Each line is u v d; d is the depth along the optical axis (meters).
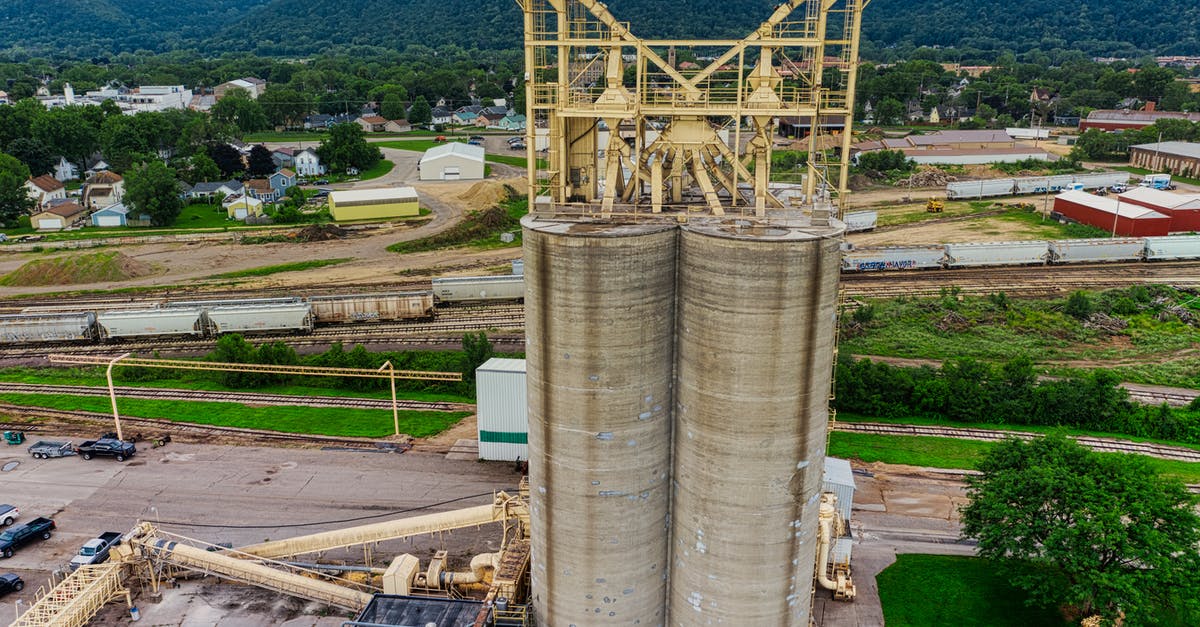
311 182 152.75
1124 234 102.44
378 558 41.56
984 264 94.50
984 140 169.88
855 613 37.00
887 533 43.78
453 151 154.75
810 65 30.95
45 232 116.31
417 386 64.38
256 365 63.62
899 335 74.75
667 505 28.52
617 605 28.73
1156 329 75.81
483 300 84.56
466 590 36.53
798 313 24.02
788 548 27.02
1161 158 149.00
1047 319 77.75
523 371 49.97
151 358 70.94
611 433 26.30
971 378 59.91
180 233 113.69
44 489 48.38
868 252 94.19
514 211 128.62
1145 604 32.03
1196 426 55.12
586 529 27.66
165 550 37.66
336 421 58.22
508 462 51.84
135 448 53.34
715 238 23.80
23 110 167.62
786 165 140.38
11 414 59.38
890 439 55.19
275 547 38.56
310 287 91.81
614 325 25.02
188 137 168.75
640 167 30.52
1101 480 35.84
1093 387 57.66
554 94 28.69
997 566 40.19
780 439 25.44
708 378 25.30
